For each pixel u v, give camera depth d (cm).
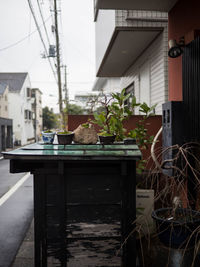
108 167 221
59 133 267
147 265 254
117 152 219
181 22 421
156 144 488
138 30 586
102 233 222
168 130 381
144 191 321
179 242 244
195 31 356
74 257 222
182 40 385
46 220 221
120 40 653
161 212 280
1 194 698
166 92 581
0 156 1912
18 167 229
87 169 219
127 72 1010
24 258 322
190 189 342
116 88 1552
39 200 220
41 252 221
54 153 212
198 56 341
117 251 223
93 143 268
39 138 4800
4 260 321
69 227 221
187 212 265
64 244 221
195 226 244
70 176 220
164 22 583
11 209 553
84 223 221
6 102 2953
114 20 584
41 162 231
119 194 222
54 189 220
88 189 221
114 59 841
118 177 222
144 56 748
